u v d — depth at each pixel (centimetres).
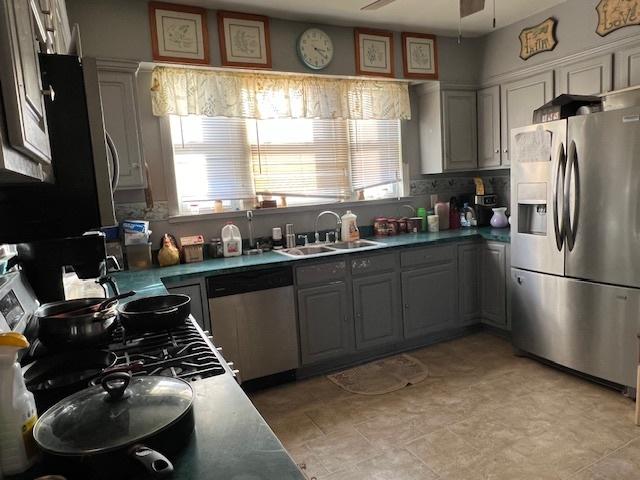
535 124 295
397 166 420
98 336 133
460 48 411
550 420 241
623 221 249
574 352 283
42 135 90
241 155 350
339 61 360
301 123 372
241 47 321
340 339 324
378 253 334
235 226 339
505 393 274
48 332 129
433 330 363
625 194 247
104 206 119
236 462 75
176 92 315
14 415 76
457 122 408
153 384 90
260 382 305
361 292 329
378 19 353
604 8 314
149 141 315
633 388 254
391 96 398
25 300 145
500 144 400
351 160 397
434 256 357
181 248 317
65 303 151
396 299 345
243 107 339
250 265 287
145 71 310
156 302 161
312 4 312
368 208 405
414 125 424
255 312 292
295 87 356
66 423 77
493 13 355
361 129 401
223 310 282
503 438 227
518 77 378
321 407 274
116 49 284
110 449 69
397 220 406
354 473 208
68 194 117
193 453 78
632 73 302
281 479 71
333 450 227
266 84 345
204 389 104
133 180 288
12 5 68
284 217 368
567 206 275
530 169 301
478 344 361
